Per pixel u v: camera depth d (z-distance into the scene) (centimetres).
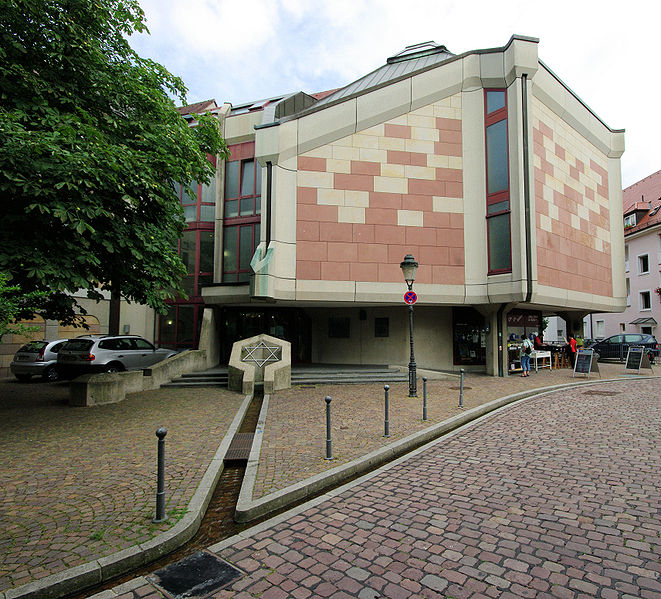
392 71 2062
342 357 1822
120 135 934
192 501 444
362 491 486
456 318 1767
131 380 1202
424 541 366
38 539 364
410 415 878
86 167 688
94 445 664
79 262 759
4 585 297
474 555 342
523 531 380
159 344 1961
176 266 1020
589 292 1772
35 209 705
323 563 334
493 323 1588
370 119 1493
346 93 2009
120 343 1441
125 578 327
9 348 1703
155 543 354
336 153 1465
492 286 1471
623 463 563
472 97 1556
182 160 975
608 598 282
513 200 1426
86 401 1002
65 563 325
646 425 775
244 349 1323
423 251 1484
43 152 689
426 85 1536
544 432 744
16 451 632
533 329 1938
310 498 485
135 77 962
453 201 1523
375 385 1355
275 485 488
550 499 451
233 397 1141
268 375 1202
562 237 1634
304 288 1400
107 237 805
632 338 2395
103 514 414
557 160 1655
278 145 1391
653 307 3016
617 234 2005
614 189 2025
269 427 782
